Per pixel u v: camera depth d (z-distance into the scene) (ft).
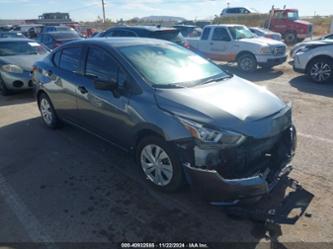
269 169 10.11
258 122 9.71
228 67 40.45
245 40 37.01
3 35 60.49
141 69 11.85
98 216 10.25
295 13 73.82
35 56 27.66
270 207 10.37
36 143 16.11
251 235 9.27
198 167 9.53
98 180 12.43
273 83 30.27
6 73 25.03
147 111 10.72
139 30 32.89
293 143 11.29
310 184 11.80
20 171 13.29
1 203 11.07
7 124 19.16
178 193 11.32
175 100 10.37
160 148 10.77
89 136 16.93
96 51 13.58
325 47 28.32
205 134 9.30
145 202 10.91
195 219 10.00
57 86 15.92
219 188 8.98
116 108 12.07
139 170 12.12
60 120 17.24
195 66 13.57
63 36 52.90
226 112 9.71
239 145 9.29
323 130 17.17
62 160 14.19
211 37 39.58
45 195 11.50
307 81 30.63
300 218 9.92
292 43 72.08
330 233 9.28
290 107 11.51
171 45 14.75
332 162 13.47
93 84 13.34
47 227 9.78
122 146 12.81
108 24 142.00
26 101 24.50
